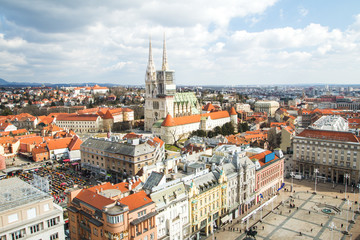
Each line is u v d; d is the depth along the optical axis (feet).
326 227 404.16
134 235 262.88
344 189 555.28
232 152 492.54
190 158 474.08
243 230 388.98
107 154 552.82
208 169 398.01
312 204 483.10
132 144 537.65
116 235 251.60
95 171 586.04
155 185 319.88
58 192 484.33
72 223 301.63
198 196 347.77
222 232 382.83
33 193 261.65
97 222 264.72
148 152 528.63
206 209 365.61
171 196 315.58
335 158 598.34
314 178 624.59
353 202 490.08
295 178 624.18
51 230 256.73
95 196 288.71
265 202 449.89
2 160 616.80
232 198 418.51
